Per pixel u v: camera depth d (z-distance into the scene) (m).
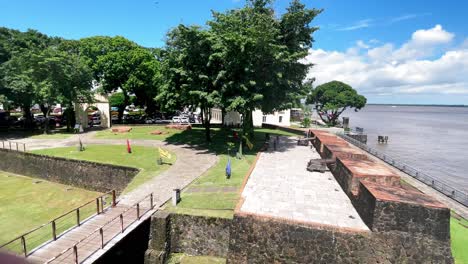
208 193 14.39
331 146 19.78
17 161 23.61
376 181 12.38
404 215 9.45
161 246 11.80
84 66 34.44
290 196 13.16
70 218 15.09
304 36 23.80
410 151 41.47
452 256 9.21
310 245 10.24
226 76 21.05
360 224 10.38
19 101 33.62
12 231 13.65
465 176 28.27
